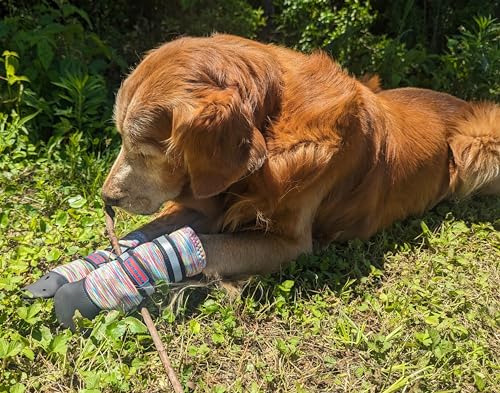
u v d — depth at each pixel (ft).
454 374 3.10
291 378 3.04
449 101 4.70
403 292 3.58
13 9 5.57
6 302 3.14
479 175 4.55
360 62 5.98
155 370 2.97
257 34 6.51
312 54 3.75
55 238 3.66
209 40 3.45
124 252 3.29
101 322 3.05
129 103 3.34
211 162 3.22
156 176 3.44
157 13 6.32
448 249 3.94
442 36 6.82
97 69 5.25
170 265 3.20
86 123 4.84
